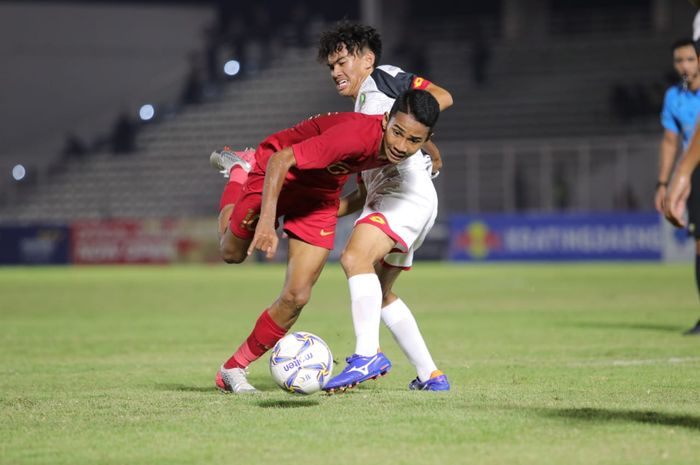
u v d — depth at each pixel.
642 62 129.25
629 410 18.11
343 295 62.16
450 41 145.50
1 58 150.38
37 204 135.50
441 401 19.38
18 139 149.88
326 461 14.13
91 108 151.62
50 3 150.75
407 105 18.00
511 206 105.62
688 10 132.62
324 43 22.00
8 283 78.38
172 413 18.33
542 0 142.00
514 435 15.77
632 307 49.06
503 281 73.00
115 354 31.58
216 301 57.88
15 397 21.28
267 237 17.77
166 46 153.38
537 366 26.66
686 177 15.16
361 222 20.58
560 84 130.00
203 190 134.00
